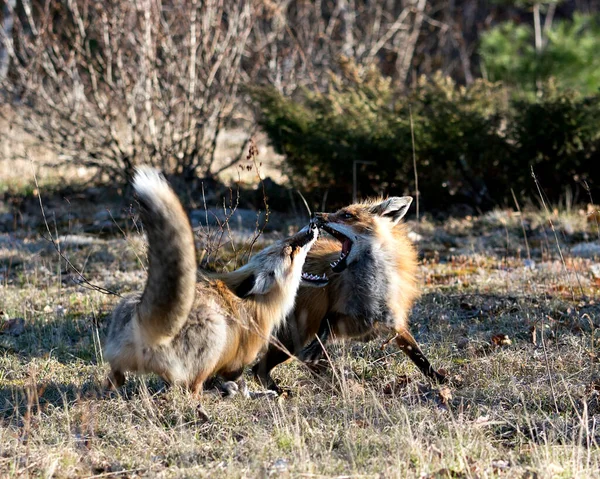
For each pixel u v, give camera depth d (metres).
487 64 24.91
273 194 18.41
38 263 13.92
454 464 6.82
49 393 8.74
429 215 17.38
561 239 15.29
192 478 6.61
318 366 9.17
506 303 11.59
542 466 6.55
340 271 9.02
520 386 8.60
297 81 22.39
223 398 8.44
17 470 6.68
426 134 17.17
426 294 12.10
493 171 17.67
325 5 30.33
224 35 20.69
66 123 21.44
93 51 20.95
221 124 20.52
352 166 17.41
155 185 7.11
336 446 7.41
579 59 23.67
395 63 26.67
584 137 16.88
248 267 8.52
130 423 7.73
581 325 10.62
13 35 21.80
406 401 8.38
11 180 20.66
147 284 7.31
